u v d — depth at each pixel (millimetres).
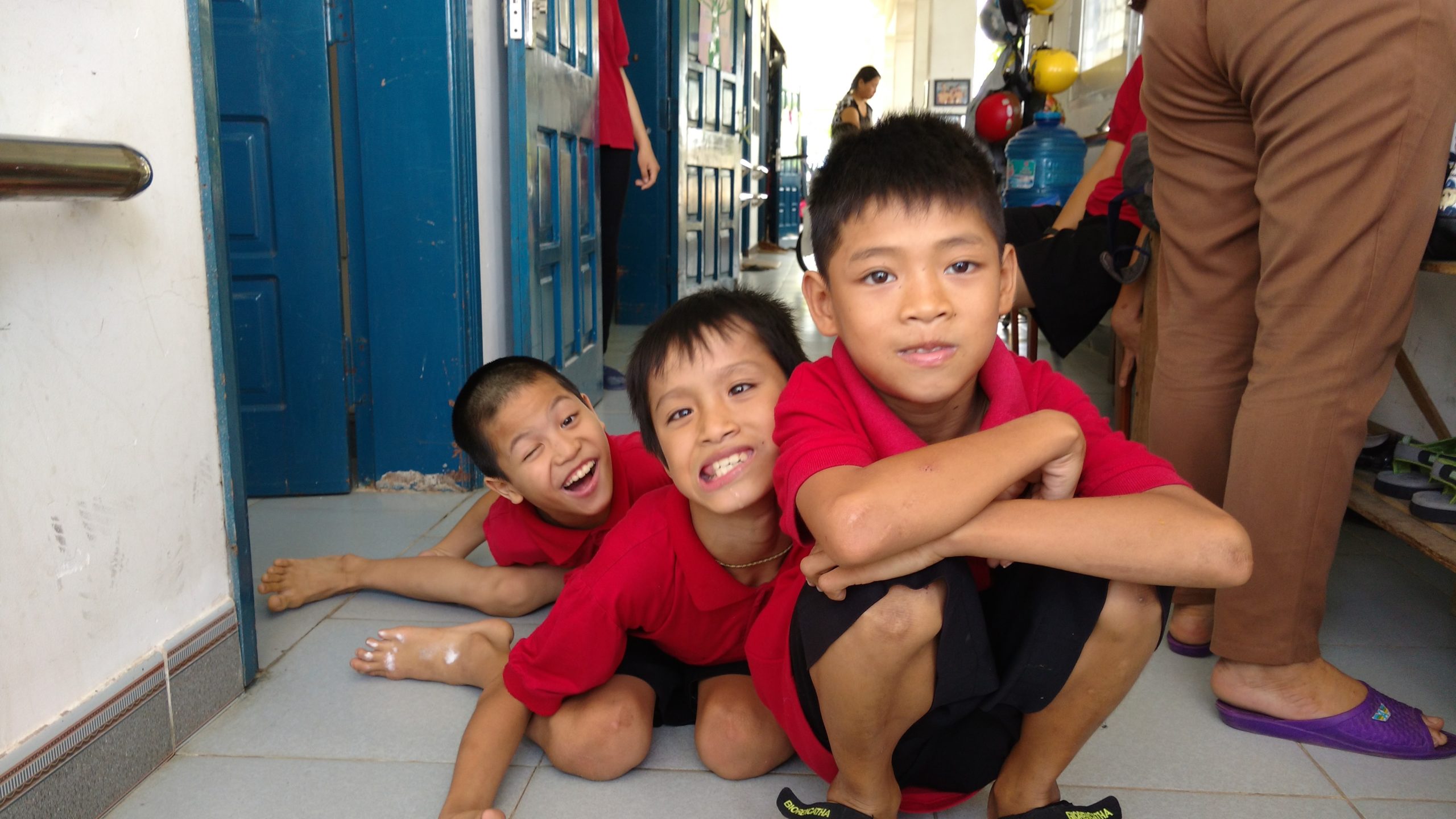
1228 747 1337
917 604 901
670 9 5305
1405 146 1228
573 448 1604
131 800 1228
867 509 852
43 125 1074
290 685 1536
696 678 1396
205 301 1386
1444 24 1204
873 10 15797
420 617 1809
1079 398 1086
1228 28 1335
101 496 1192
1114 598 928
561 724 1271
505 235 2738
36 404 1085
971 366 944
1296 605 1324
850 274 944
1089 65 5281
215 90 1383
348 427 2635
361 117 2416
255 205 2422
